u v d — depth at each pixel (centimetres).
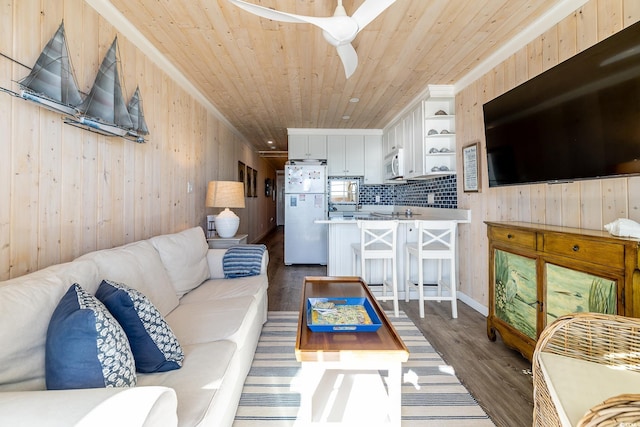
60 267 123
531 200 234
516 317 209
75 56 175
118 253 162
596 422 72
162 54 269
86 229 187
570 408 92
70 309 96
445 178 382
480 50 266
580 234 157
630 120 145
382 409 162
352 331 150
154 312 124
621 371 109
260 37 240
